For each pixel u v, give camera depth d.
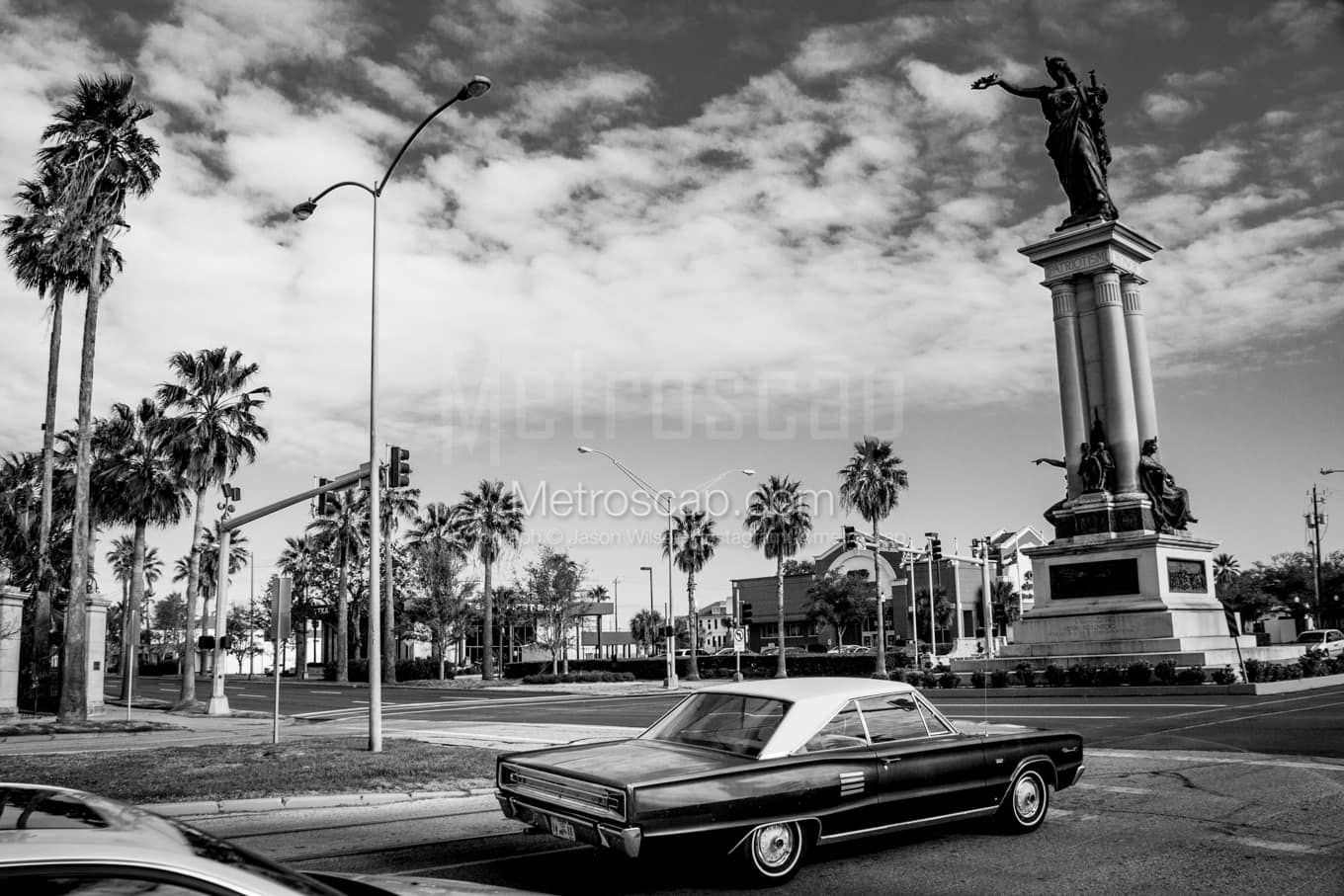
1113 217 39.12
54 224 30.27
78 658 26.03
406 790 12.09
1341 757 13.80
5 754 16.86
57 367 34.84
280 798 11.43
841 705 7.78
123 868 2.59
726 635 121.88
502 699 41.84
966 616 90.25
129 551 102.75
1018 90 42.16
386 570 64.94
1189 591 35.88
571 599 72.69
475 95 17.02
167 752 16.56
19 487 44.81
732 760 7.18
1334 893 6.96
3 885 2.48
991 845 8.54
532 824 7.57
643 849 6.50
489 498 63.28
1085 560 36.34
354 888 3.43
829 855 8.22
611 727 22.38
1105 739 16.91
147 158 28.17
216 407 37.38
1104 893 7.03
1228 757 13.98
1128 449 37.19
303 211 18.75
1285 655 39.19
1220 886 7.16
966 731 8.73
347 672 67.06
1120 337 38.09
